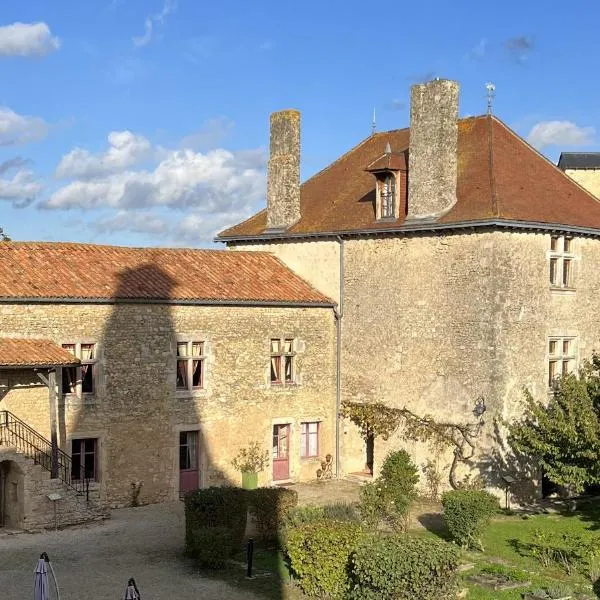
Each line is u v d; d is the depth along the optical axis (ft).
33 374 64.59
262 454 78.33
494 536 59.98
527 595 45.55
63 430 66.44
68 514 62.49
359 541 45.88
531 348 72.08
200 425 74.28
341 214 84.43
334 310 82.79
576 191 80.18
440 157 73.67
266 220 92.22
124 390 69.82
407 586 41.55
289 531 49.93
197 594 46.93
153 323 71.46
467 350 71.61
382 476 67.51
